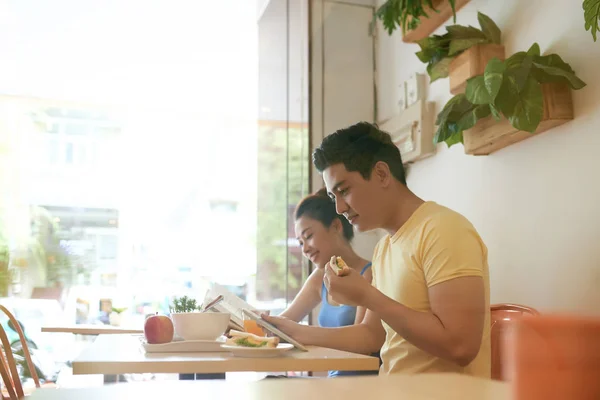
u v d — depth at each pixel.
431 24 2.23
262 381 0.42
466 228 1.28
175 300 1.44
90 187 2.46
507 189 1.81
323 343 1.34
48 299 2.26
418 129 2.29
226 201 2.68
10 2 2.48
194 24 2.75
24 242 2.33
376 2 2.84
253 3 2.85
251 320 1.22
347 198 1.41
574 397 0.25
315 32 2.80
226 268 2.63
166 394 0.37
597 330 0.25
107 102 2.56
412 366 1.26
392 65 2.65
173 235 2.55
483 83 1.54
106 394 0.39
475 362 1.17
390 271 1.38
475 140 1.82
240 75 2.79
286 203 2.79
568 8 1.57
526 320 0.27
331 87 2.79
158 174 2.57
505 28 1.83
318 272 1.90
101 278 2.36
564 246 1.56
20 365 1.55
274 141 2.79
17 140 2.41
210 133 2.72
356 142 1.40
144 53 2.66
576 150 1.53
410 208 1.39
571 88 1.53
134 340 1.35
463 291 1.20
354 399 0.35
